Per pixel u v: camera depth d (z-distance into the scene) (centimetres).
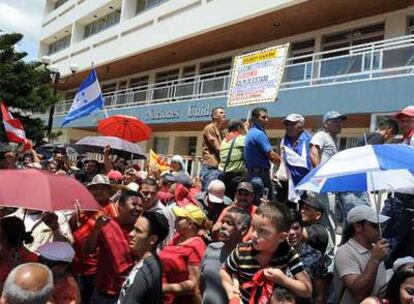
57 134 2252
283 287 322
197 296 462
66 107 3216
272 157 688
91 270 527
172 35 2358
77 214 505
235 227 411
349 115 1363
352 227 444
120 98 2719
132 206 500
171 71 2761
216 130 862
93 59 3138
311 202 552
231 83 1686
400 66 1240
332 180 459
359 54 1362
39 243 530
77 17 3566
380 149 410
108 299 480
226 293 378
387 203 607
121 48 2814
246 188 568
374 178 473
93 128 3039
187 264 468
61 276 401
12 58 2058
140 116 2409
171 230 594
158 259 389
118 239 489
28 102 2039
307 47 1930
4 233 447
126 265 484
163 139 2600
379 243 411
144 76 3012
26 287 271
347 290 427
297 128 675
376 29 1664
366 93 1305
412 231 582
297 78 1577
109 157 959
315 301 478
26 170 427
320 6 1666
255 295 329
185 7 2330
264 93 1542
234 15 1958
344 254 429
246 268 343
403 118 623
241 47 2252
